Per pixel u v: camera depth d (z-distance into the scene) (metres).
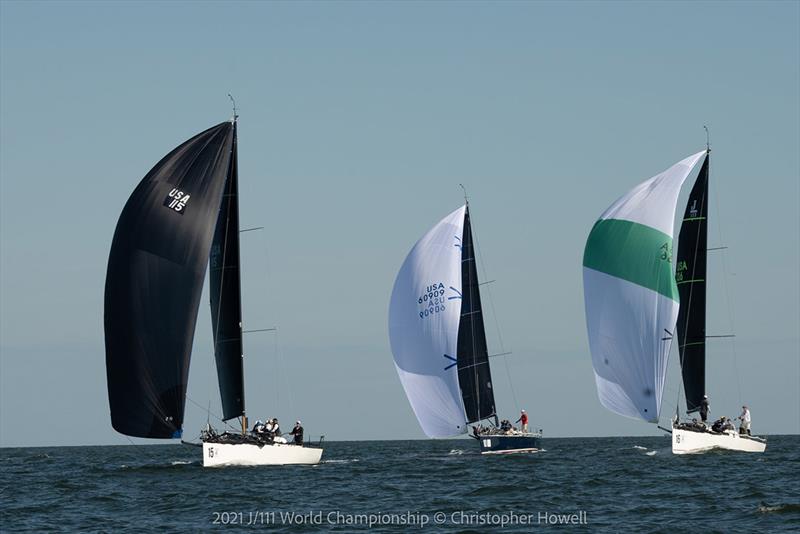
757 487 97.12
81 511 86.75
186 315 110.94
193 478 112.38
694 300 132.75
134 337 109.38
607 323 133.12
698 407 132.75
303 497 94.31
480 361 147.50
